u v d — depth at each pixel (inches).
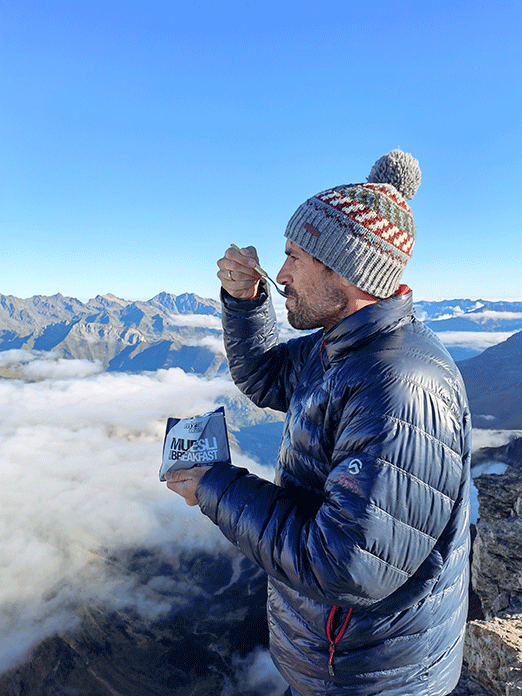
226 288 45.4
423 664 33.9
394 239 33.6
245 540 31.7
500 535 215.9
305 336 49.3
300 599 34.8
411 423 29.3
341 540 28.1
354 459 29.4
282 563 30.1
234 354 47.6
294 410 37.1
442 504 29.9
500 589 211.0
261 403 49.4
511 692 77.4
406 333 33.7
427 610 33.2
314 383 36.0
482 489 318.0
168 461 36.6
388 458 28.6
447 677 35.5
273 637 38.5
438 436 29.8
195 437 36.3
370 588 28.3
